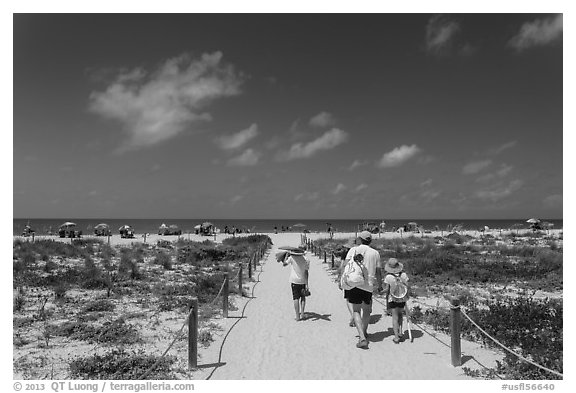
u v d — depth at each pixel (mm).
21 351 9758
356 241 10711
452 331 8797
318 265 25875
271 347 9922
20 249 25406
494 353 9656
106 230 52594
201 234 57656
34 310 13062
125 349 9953
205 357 9297
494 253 30625
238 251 32094
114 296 15250
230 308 13742
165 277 19500
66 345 10188
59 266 20781
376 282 10258
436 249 32750
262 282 19422
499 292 17016
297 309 12312
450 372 8422
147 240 45375
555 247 32906
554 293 16938
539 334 10531
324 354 9445
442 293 16484
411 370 8516
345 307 14125
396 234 58312
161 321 12320
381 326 11695
